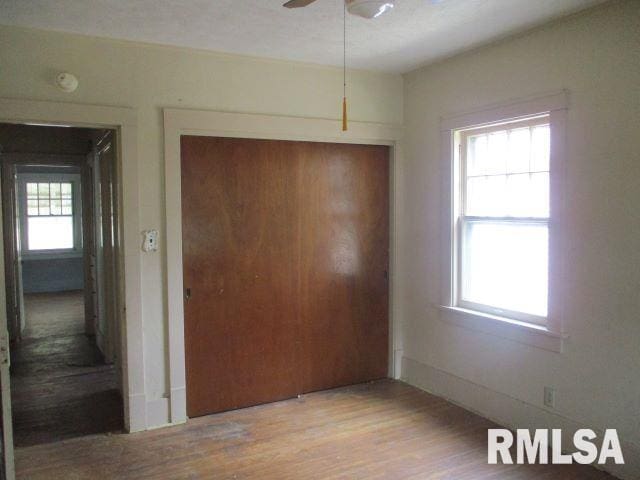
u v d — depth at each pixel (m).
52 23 2.84
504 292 3.40
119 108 3.14
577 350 2.86
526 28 3.01
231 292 3.63
